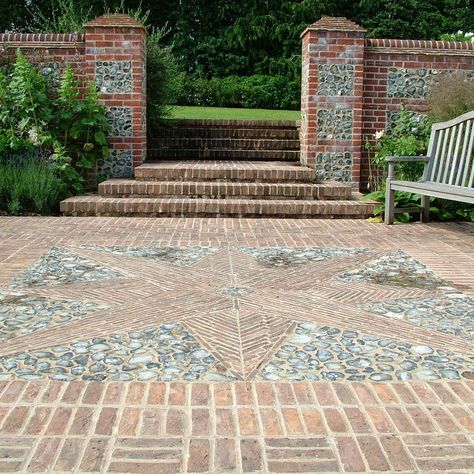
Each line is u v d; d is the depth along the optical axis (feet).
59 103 29.68
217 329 12.57
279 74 68.03
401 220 25.62
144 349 11.44
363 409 9.16
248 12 71.46
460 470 7.70
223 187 28.14
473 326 12.94
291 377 10.29
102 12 67.62
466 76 30.94
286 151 35.32
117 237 21.70
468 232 23.40
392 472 7.64
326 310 13.89
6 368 10.48
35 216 26.20
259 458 7.88
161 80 35.86
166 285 15.75
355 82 30.63
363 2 70.64
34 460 7.77
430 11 72.23
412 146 28.53
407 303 14.48
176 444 8.16
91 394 9.51
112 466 7.67
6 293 14.85
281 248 20.38
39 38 30.83
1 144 27.86
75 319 13.05
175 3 71.41
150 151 35.32
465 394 9.69
